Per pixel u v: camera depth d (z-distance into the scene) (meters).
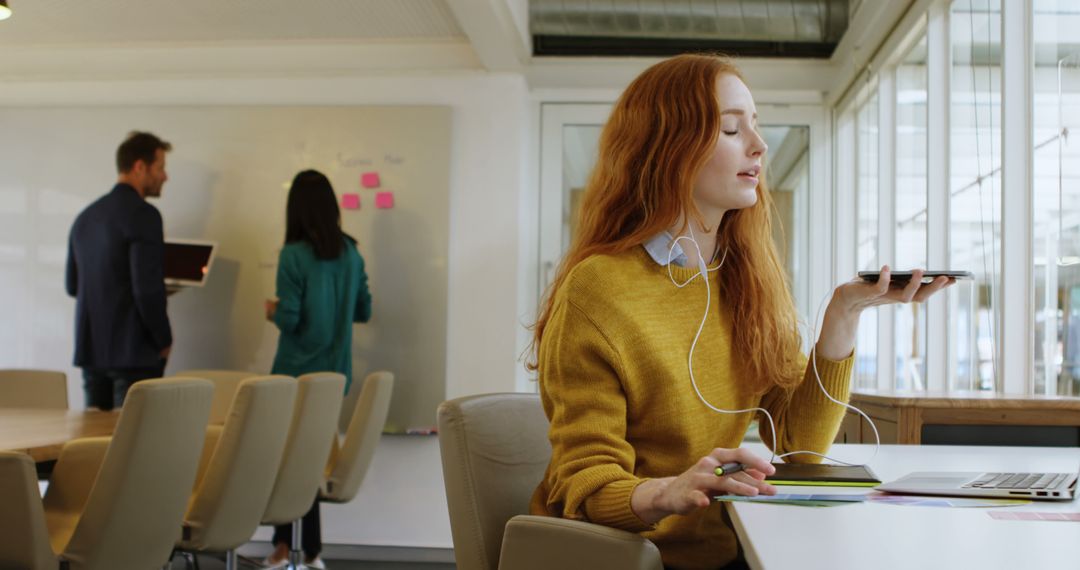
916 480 1.29
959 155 3.21
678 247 1.47
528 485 1.68
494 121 5.02
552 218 5.19
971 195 3.06
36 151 5.20
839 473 1.33
